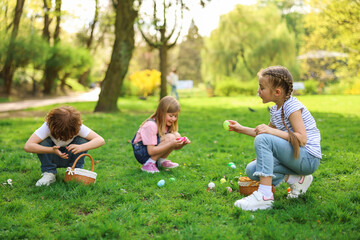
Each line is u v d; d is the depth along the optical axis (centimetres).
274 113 287
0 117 1029
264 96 281
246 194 300
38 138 316
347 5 1652
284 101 281
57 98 2048
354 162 420
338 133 650
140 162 405
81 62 2316
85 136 341
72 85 2750
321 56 2714
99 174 379
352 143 544
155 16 1252
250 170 289
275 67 279
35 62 1892
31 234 228
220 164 436
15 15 1756
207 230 231
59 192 305
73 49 2180
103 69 3725
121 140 607
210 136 661
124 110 1250
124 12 1097
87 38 2820
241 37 2781
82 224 240
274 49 2661
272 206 273
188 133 704
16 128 746
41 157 334
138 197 304
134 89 2323
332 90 2509
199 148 546
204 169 409
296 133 265
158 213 266
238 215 259
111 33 2778
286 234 222
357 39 1773
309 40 2731
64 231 233
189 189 320
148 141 386
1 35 1773
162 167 419
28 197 297
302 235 220
